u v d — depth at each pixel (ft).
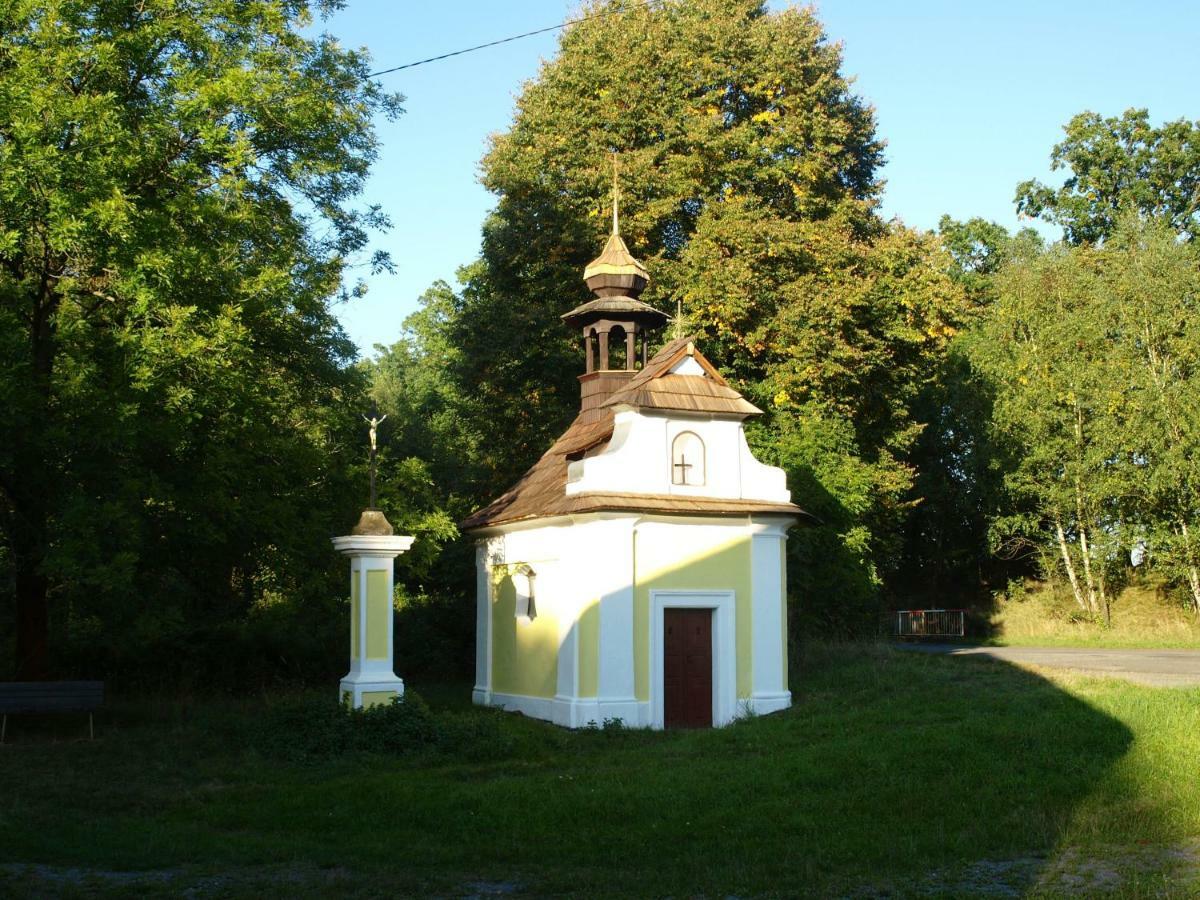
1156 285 120.37
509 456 108.88
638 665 62.08
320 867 30.66
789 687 70.59
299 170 65.36
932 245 104.53
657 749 50.70
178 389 53.47
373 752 48.85
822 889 27.20
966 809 34.94
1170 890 26.14
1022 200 161.79
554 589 65.98
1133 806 34.24
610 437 67.36
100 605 61.46
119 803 39.70
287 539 64.34
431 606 95.86
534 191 105.91
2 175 50.37
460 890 28.02
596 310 77.97
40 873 29.71
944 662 78.59
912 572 169.89
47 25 53.21
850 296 94.84
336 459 72.95
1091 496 124.26
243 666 82.58
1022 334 133.08
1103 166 155.74
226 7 60.70
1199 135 150.20
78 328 53.88
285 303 63.36
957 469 155.02
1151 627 124.36
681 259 100.42
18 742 54.08
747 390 99.40
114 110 53.83
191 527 59.41
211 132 56.34
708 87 104.32
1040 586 149.38
